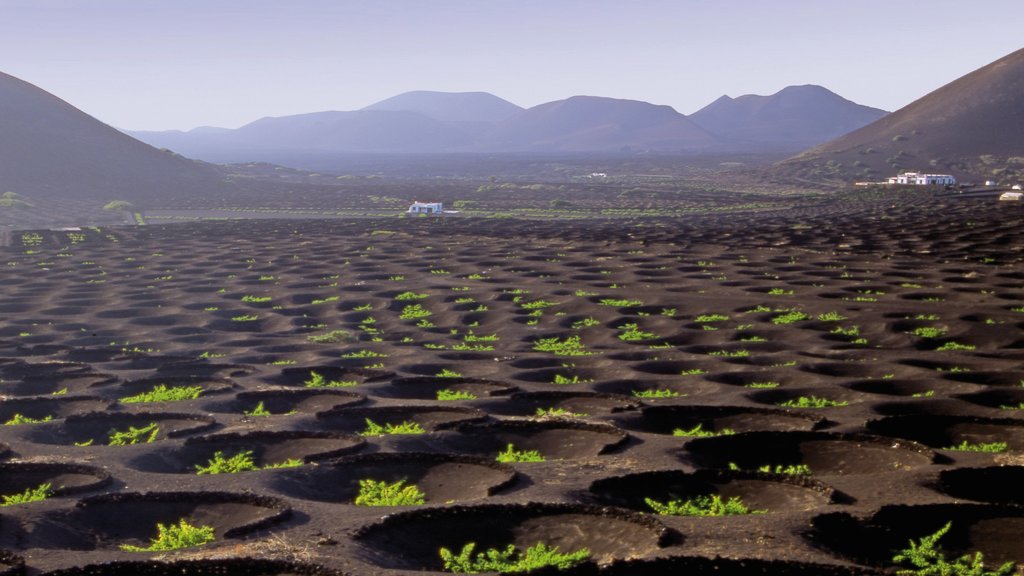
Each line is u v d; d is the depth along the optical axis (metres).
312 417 21.53
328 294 46.59
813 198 136.25
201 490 15.47
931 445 19.44
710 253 63.88
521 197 148.25
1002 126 192.88
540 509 14.15
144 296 46.66
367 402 23.42
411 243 74.38
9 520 14.16
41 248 72.50
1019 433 19.56
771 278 49.94
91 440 20.66
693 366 27.98
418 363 28.91
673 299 42.47
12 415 23.03
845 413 21.48
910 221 88.62
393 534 13.46
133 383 26.17
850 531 13.38
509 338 34.72
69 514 14.59
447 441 19.27
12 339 35.97
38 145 141.38
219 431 20.02
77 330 37.88
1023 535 13.34
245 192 150.88
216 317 40.56
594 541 13.29
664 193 156.50
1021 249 61.59
